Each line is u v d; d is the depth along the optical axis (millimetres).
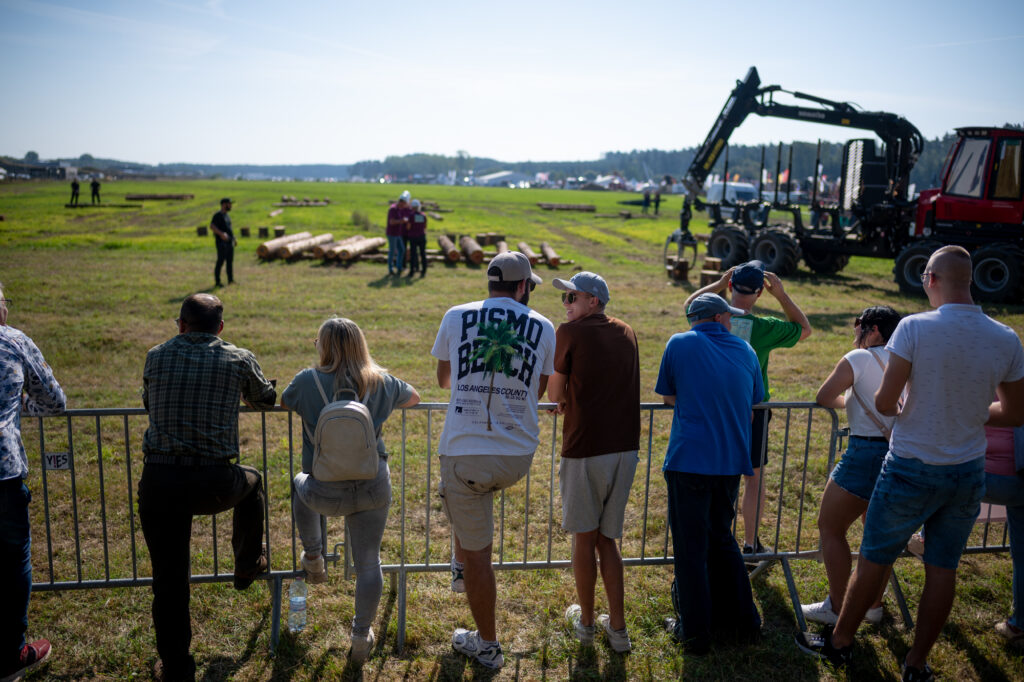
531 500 5219
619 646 3402
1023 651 3504
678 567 3398
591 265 19562
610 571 3379
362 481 3111
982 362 2873
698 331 3453
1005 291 13086
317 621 3604
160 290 13383
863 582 3166
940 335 2910
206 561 4195
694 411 3322
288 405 3199
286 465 5715
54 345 9359
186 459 3014
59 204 44094
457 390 3113
